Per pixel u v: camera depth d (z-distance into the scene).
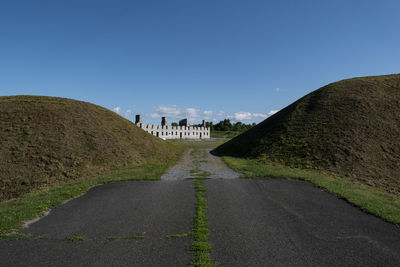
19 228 6.99
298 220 7.36
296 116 28.72
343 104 26.55
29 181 14.81
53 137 20.02
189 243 5.93
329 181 12.95
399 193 12.00
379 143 19.36
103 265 4.99
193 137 80.69
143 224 7.16
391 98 25.94
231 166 18.11
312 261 5.08
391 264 4.98
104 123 26.05
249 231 6.58
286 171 15.54
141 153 23.23
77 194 10.61
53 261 5.17
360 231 6.57
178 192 10.62
